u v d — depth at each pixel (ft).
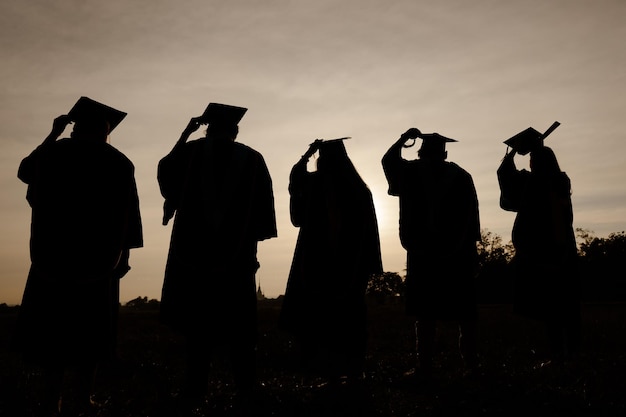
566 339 23.21
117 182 16.94
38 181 16.39
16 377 22.71
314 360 18.74
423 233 21.22
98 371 25.00
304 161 20.11
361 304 19.03
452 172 21.70
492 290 210.38
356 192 19.49
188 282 17.66
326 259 19.04
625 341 30.58
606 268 272.51
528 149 23.56
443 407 15.96
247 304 18.03
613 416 14.32
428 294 20.88
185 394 17.28
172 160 18.39
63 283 16.06
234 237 17.88
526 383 17.94
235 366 17.89
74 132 17.06
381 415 15.65
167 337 42.14
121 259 17.30
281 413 15.81
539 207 23.12
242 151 18.48
